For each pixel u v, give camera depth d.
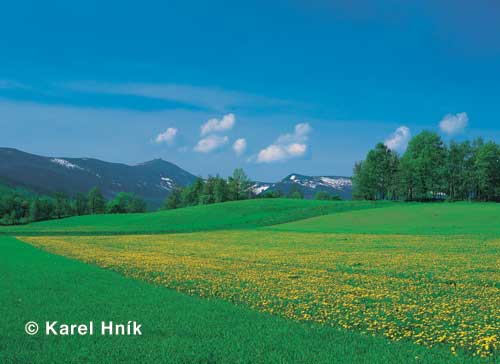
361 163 154.00
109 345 12.40
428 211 91.81
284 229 78.69
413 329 14.68
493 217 78.81
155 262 34.25
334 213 101.62
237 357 11.41
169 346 12.27
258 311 17.05
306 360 11.17
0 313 16.09
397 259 35.09
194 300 18.72
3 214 181.62
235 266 31.77
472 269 29.23
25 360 11.20
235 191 174.00
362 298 19.94
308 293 21.02
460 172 139.62
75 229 95.12
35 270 28.48
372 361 11.06
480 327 14.58
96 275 26.12
